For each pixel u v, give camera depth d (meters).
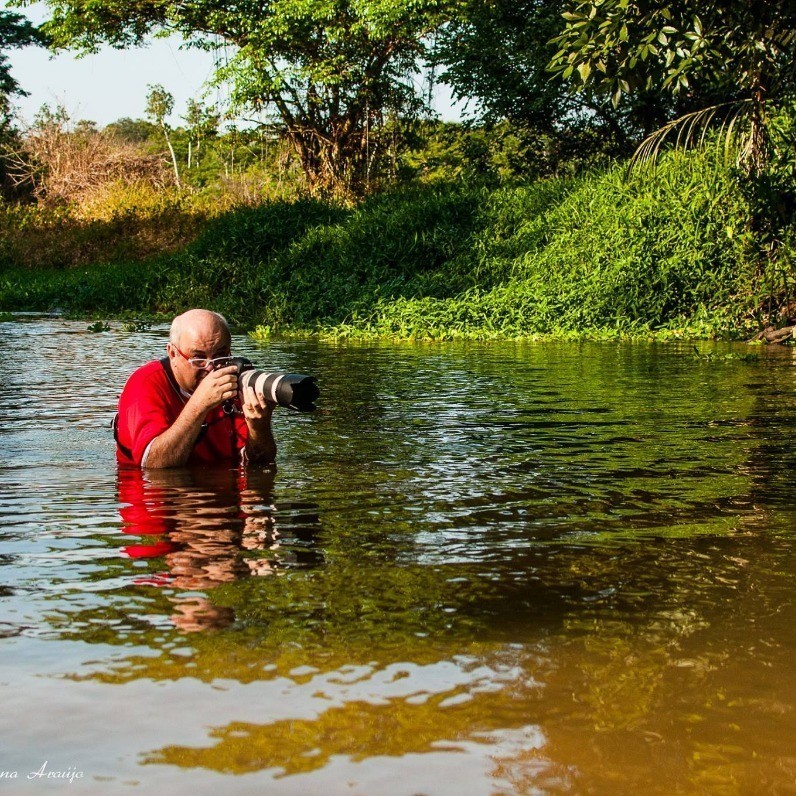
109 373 7.21
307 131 26.92
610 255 13.66
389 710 1.42
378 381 6.88
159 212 27.47
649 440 4.24
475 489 3.21
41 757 1.27
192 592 2.03
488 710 1.42
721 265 12.91
